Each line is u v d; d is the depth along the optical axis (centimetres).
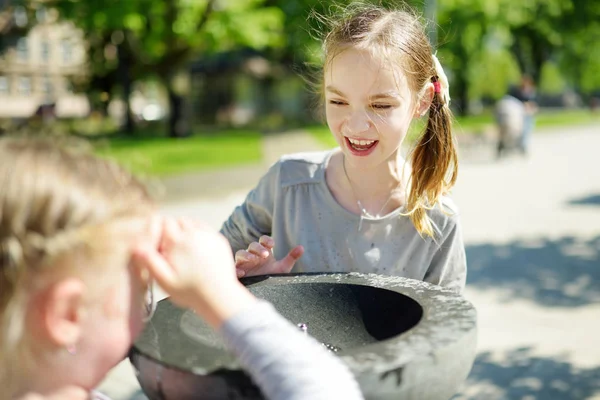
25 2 1725
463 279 143
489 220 766
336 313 112
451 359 78
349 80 123
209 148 1612
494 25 2492
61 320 66
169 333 84
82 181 68
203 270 73
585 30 3241
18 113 3241
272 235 147
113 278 68
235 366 73
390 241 137
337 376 69
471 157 1496
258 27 1580
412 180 137
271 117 3534
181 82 3506
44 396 68
